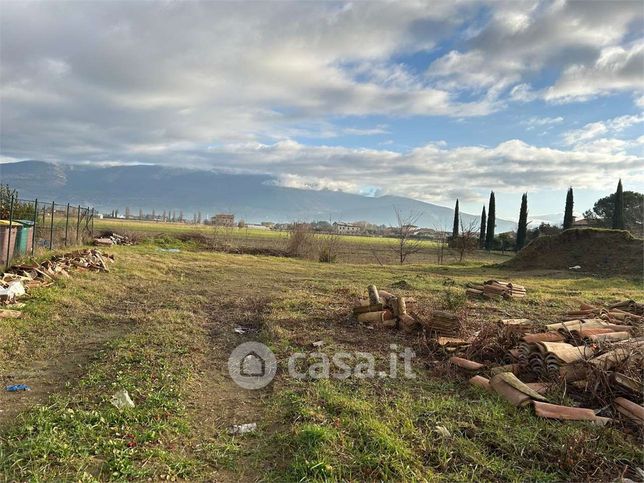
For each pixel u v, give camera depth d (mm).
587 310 9227
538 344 5496
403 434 3836
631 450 3723
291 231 29297
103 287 10805
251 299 11039
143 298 10391
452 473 3346
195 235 30859
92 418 3971
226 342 7062
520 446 3729
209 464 3469
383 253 37531
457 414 4285
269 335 7281
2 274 9578
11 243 11570
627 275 19578
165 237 29000
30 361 5707
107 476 3168
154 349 6238
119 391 4586
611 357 5062
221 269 17250
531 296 12383
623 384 4680
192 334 7305
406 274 18375
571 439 3756
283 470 3354
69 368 5527
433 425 4039
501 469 3404
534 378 5410
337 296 11398
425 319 7465
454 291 12586
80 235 20016
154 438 3742
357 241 53812
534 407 4344
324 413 4211
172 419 4125
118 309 8992
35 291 9078
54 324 7391
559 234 25109
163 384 4945
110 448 3492
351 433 3801
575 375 5074
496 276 19484
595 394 4723
